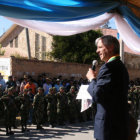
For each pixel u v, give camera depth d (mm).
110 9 3980
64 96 10898
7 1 2850
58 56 21109
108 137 2273
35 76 13836
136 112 13344
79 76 17016
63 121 10828
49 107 10102
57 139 8094
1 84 10961
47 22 3953
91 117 12094
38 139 8047
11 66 12438
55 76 15141
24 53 20547
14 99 8828
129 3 4070
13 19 3766
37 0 2932
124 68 2402
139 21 4688
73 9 3297
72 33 4438
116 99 2281
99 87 2254
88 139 8148
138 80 22844
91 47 20438
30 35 24234
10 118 8602
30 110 10383
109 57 2453
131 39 5312
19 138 8133
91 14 3670
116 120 2283
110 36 2473
